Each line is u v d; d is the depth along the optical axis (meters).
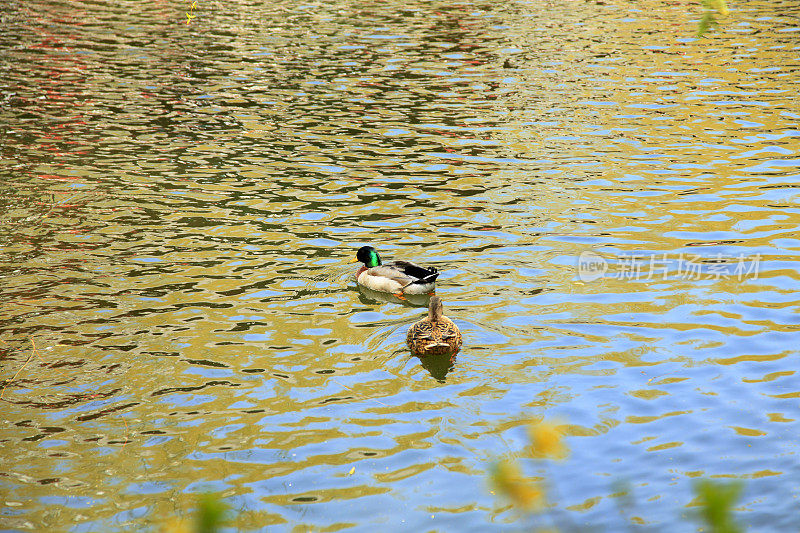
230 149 22.52
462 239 16.91
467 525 8.61
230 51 32.88
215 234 17.28
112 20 38.00
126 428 10.61
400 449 10.05
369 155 22.06
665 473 9.41
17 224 17.56
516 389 11.38
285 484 9.41
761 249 16.00
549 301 14.12
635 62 31.11
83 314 13.81
